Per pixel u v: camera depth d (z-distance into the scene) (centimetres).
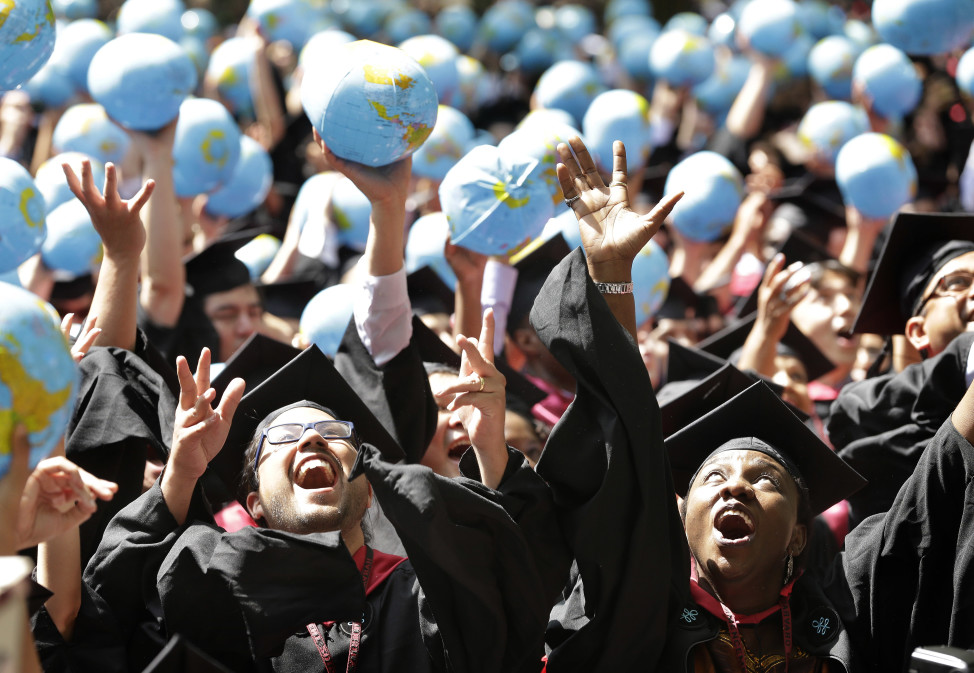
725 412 811
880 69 1759
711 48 2138
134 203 871
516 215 991
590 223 721
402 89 816
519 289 1137
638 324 1222
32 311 529
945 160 2069
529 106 2350
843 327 1299
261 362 925
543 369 1130
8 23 770
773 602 769
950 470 767
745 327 1211
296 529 758
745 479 767
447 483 673
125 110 1074
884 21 1531
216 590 715
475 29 2992
